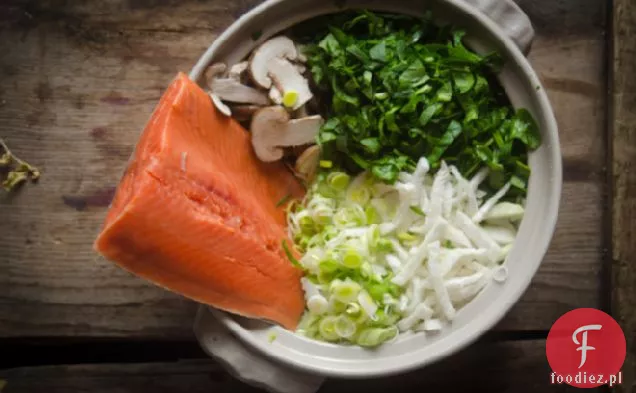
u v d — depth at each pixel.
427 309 0.54
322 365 0.54
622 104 0.61
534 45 0.62
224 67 0.54
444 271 0.55
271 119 0.55
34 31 0.62
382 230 0.56
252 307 0.54
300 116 0.56
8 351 0.65
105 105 0.62
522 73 0.53
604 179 0.62
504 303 0.53
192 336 0.62
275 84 0.55
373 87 0.55
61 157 0.62
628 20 0.61
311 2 0.54
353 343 0.55
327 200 0.57
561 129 0.62
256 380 0.56
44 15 0.62
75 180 0.62
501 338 0.63
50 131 0.62
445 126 0.55
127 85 0.62
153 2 0.61
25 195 0.62
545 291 0.62
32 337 0.63
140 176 0.49
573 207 0.62
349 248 0.55
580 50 0.62
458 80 0.54
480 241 0.55
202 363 0.63
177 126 0.51
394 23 0.56
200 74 0.53
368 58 0.55
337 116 0.56
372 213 0.57
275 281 0.55
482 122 0.55
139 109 0.62
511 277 0.53
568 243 0.62
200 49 0.61
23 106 0.62
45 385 0.63
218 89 0.54
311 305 0.56
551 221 0.52
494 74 0.54
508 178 0.56
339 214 0.57
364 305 0.54
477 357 0.63
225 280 0.53
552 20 0.62
